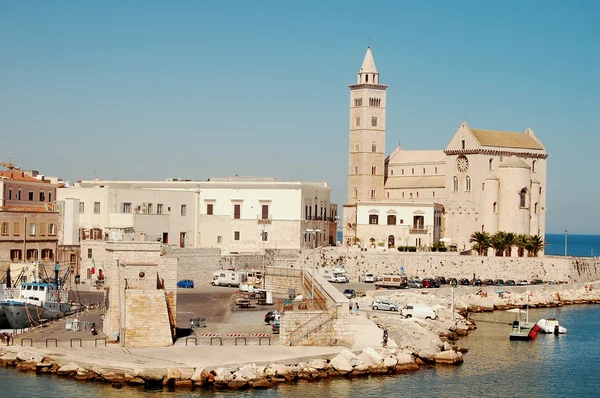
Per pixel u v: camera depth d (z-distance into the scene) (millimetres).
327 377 110812
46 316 133625
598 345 145500
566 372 124125
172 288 118750
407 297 177000
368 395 105312
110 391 101250
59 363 108375
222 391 102625
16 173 199000
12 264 162750
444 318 158375
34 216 174000
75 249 180750
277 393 103312
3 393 99875
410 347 125312
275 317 128250
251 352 113125
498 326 162375
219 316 141000
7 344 115250
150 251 118188
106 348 113000
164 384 103125
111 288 118312
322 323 119250
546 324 157750
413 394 107312
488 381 116375
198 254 190750
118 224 191750
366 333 129750
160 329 114375
